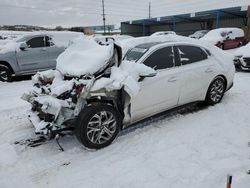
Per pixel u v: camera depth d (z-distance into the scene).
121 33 37.28
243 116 4.29
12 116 4.69
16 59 8.02
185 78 4.16
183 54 4.26
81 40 4.18
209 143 3.37
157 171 2.78
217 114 4.43
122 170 2.82
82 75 3.39
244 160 2.91
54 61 8.80
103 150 3.28
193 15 27.38
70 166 2.94
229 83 5.14
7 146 3.46
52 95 3.14
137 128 3.93
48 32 8.74
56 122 3.03
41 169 2.90
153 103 3.81
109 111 3.28
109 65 3.48
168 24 37.16
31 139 3.67
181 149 3.23
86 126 3.11
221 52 5.13
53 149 3.36
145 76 3.42
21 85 7.57
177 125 4.00
